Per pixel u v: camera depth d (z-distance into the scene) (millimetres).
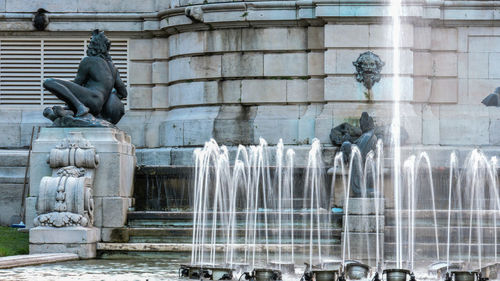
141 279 19812
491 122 31609
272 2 31500
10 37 34125
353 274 19922
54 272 21078
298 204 28234
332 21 31219
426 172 28172
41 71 34094
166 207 27953
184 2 32406
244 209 28453
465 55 32156
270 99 31859
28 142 33625
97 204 25672
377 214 24484
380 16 31078
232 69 32031
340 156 27938
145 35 33812
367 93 31234
